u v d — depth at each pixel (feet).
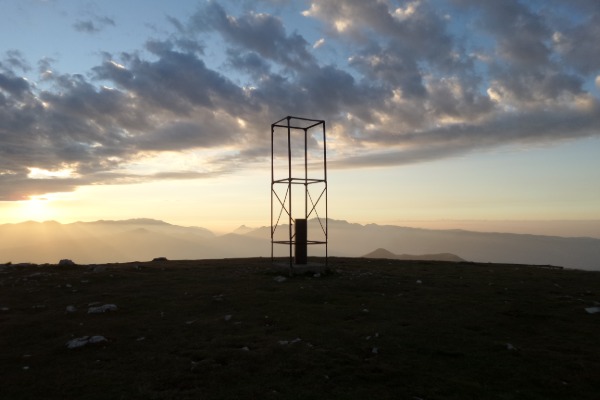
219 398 25.61
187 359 32.45
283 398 25.66
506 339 37.99
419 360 32.37
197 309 50.11
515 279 73.41
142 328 41.81
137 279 72.02
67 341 37.47
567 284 67.87
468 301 53.78
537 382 28.25
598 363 31.76
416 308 50.01
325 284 65.57
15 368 30.96
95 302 53.47
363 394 26.30
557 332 40.34
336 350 34.40
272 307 50.52
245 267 89.20
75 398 25.76
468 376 29.32
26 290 62.18
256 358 32.30
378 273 79.05
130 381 28.32
